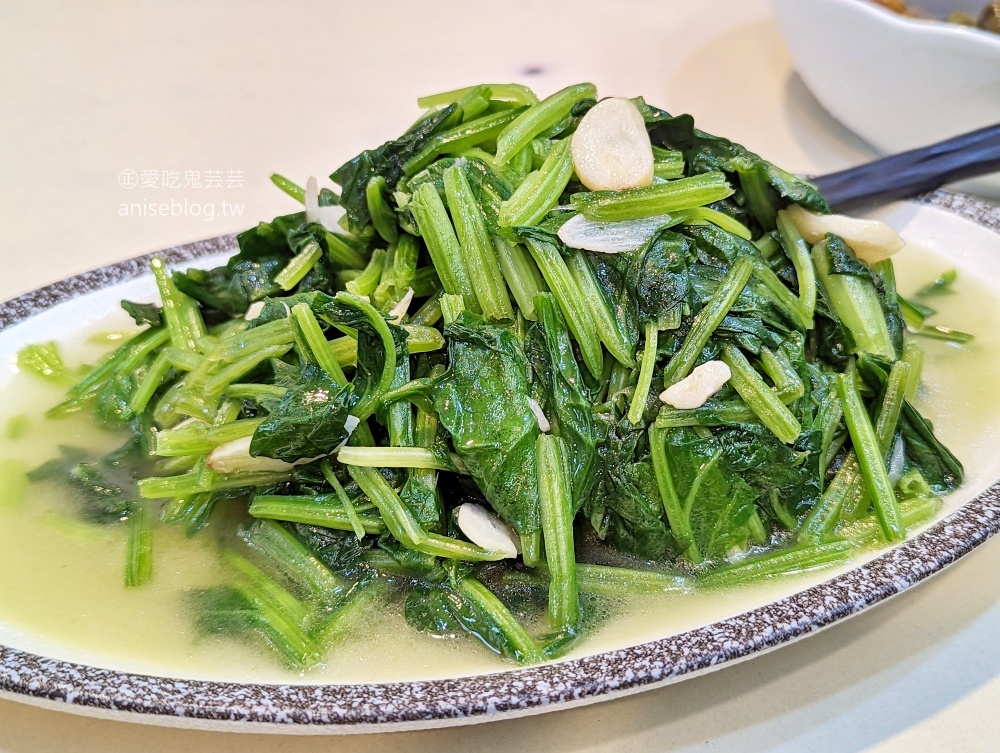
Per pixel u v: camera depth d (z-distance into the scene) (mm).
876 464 234
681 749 200
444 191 255
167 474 277
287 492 249
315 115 517
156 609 231
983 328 308
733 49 568
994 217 335
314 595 234
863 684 210
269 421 230
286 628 219
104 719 203
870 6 396
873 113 429
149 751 202
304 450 231
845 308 261
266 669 212
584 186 255
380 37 606
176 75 570
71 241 421
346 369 251
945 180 345
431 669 208
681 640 192
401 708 182
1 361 315
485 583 230
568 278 238
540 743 203
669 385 231
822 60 436
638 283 239
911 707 204
